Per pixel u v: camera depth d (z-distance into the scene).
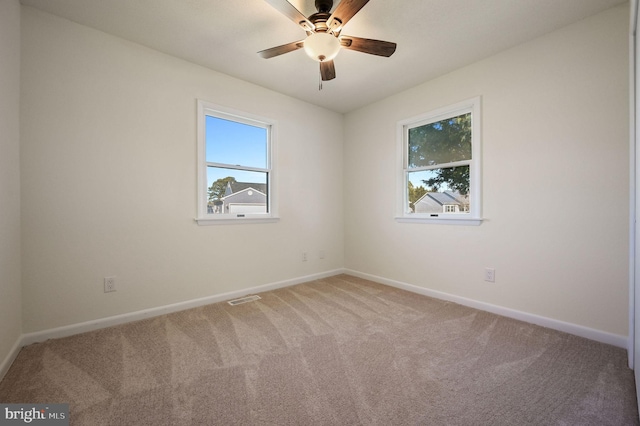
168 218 2.44
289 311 2.46
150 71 2.34
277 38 2.20
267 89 3.10
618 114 1.82
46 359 1.66
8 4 1.61
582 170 1.96
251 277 2.99
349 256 3.88
